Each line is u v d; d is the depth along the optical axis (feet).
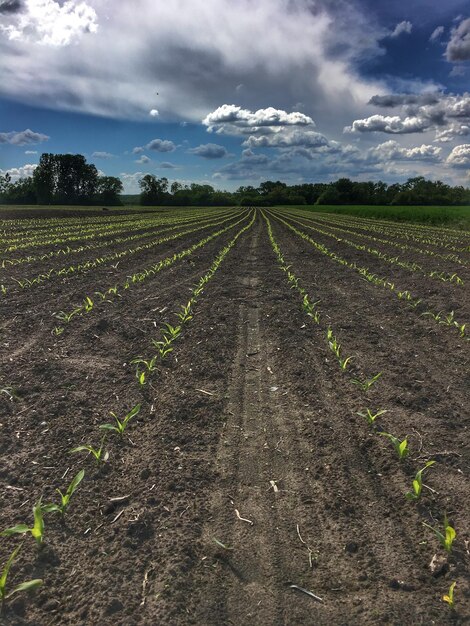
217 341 20.10
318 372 17.13
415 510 9.64
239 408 14.23
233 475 10.84
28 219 111.24
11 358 17.35
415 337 21.54
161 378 16.29
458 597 7.49
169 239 64.08
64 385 15.34
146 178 411.95
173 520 9.28
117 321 22.58
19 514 9.36
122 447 11.94
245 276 37.50
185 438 12.36
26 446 11.80
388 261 45.85
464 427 13.05
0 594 7.31
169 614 7.16
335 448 11.97
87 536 8.87
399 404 14.53
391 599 7.45
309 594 7.58
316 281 35.45
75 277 34.01
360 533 8.99
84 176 346.54
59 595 7.55
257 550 8.56
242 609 7.30
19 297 27.22
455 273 38.45
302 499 10.01
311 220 139.13
